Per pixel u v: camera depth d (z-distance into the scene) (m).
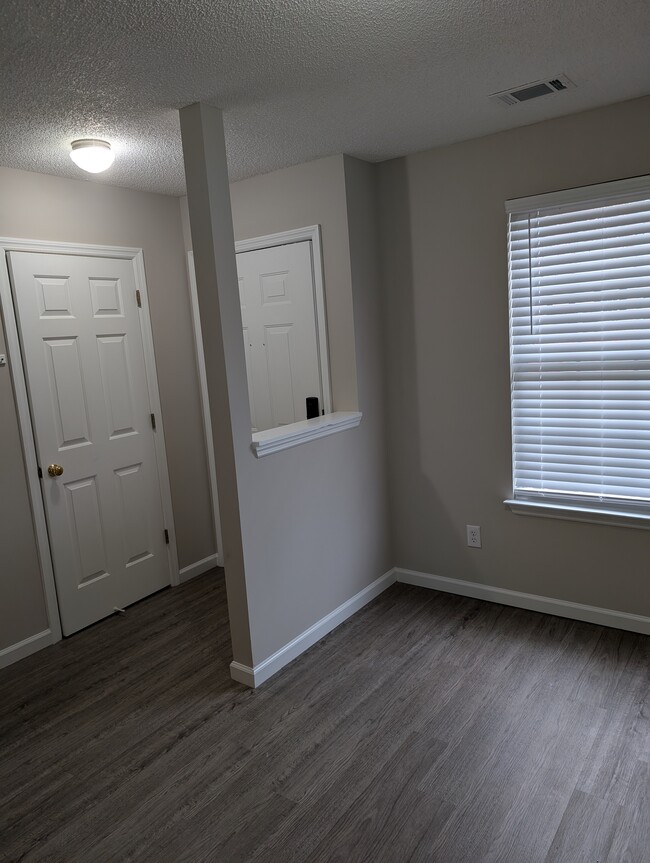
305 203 3.14
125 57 1.81
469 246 3.00
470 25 1.77
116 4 1.52
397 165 3.14
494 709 2.34
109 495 3.34
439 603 3.26
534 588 3.09
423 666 2.67
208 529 3.96
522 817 1.84
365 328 3.19
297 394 3.40
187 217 3.65
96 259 3.22
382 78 2.11
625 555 2.80
